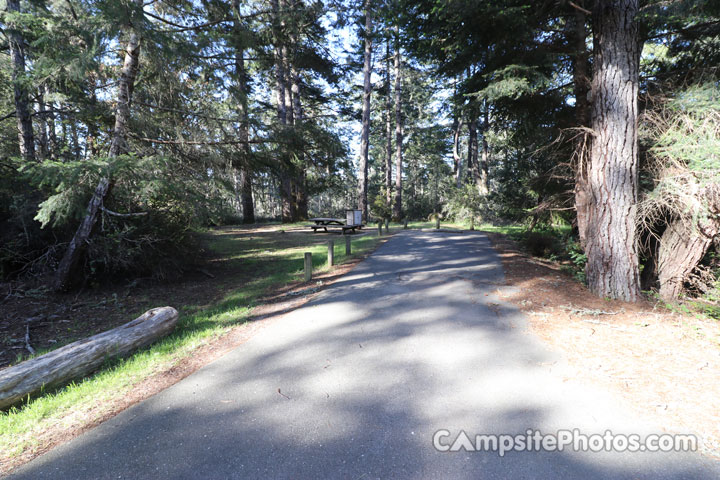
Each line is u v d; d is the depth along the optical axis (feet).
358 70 82.94
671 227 20.25
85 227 23.16
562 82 29.22
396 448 8.45
